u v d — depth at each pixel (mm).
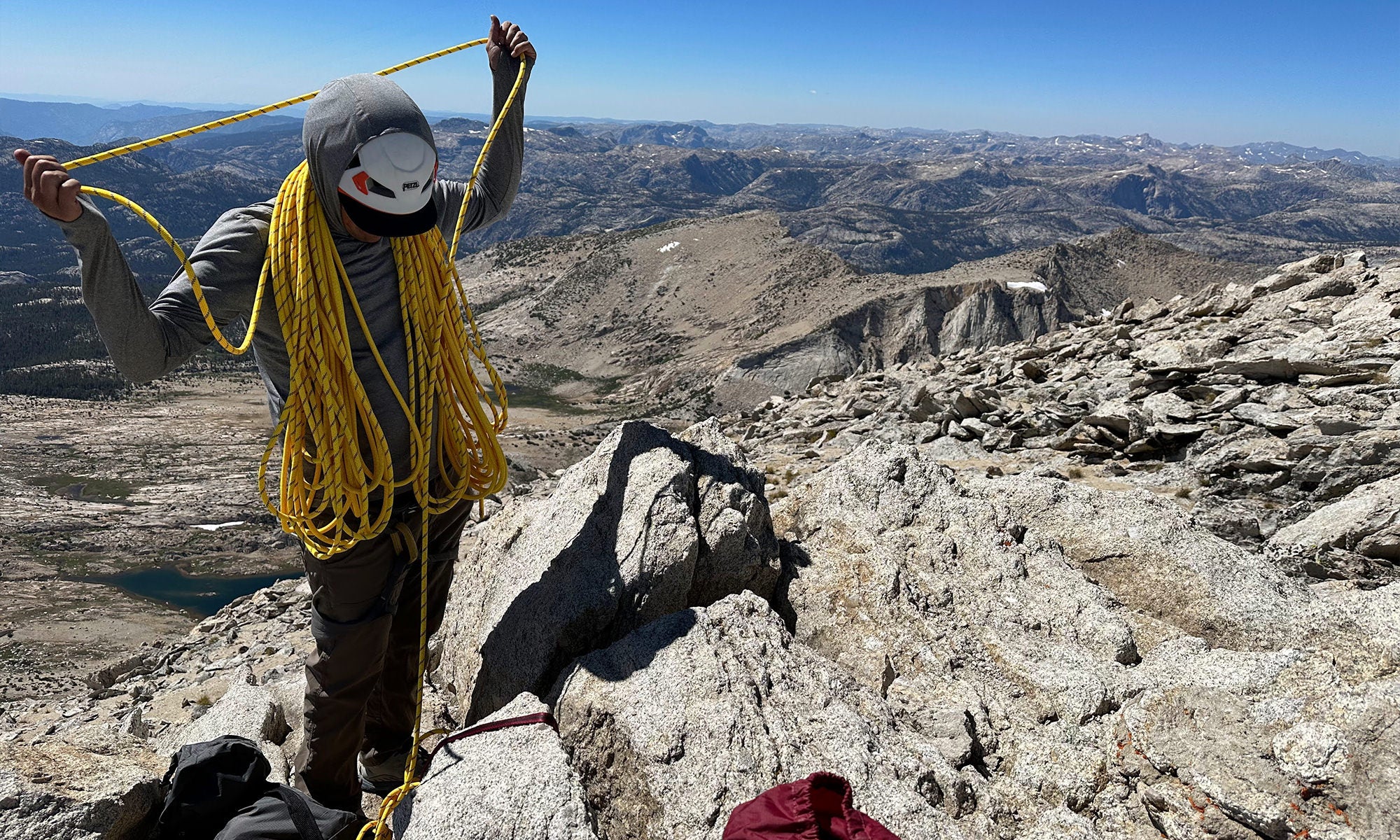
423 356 1810
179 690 4824
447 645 2936
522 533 3053
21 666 58438
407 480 1854
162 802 1881
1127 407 5352
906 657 2410
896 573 2643
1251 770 1804
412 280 1787
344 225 1688
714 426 3002
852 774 1842
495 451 2008
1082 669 2295
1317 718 1854
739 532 2529
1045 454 5383
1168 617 2553
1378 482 3643
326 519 1825
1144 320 9633
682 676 2061
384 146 1558
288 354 1670
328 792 2051
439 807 1779
